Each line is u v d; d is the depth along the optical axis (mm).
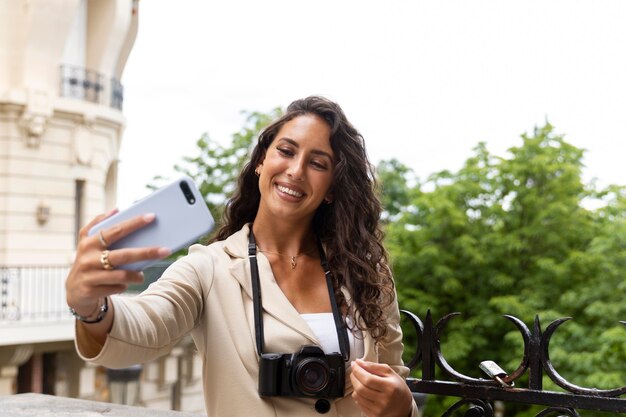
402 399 1610
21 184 14258
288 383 1678
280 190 1833
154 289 1604
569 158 12633
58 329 12688
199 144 17000
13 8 14328
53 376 13312
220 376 1692
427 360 2266
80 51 15914
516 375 2117
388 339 1924
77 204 15438
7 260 13984
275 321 1743
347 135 1892
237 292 1736
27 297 13664
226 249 1812
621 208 12484
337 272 1870
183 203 1351
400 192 24391
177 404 14047
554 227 12258
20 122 14211
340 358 1715
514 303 11258
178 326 1594
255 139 1952
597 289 11164
